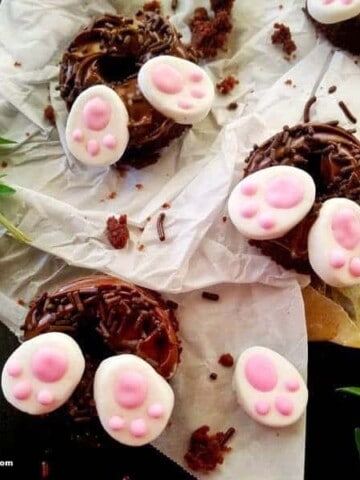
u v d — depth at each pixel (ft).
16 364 0.68
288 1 0.85
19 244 0.77
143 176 0.79
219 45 0.84
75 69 0.77
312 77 0.82
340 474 0.71
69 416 0.70
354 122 0.79
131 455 0.72
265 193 0.72
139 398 0.68
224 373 0.73
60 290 0.71
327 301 0.75
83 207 0.78
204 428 0.72
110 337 0.70
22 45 0.82
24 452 0.72
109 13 0.83
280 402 0.70
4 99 0.80
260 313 0.74
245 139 0.78
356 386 0.73
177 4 0.85
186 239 0.75
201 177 0.77
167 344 0.70
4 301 0.76
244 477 0.71
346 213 0.71
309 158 0.75
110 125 0.75
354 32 0.81
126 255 0.75
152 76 0.75
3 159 0.80
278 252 0.73
